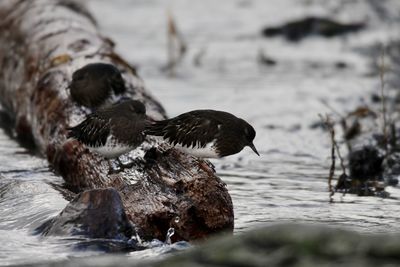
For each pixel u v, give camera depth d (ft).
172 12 93.91
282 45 81.61
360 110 54.29
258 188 44.16
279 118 58.18
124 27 87.92
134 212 34.83
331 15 88.28
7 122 57.06
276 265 24.75
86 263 30.76
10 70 55.77
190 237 34.58
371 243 24.67
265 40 83.30
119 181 37.01
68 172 43.06
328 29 82.94
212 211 34.91
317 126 56.24
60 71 48.52
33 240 33.83
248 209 40.29
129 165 37.55
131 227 33.81
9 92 56.03
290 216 39.14
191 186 35.22
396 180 45.70
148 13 93.61
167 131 36.29
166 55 77.51
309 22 83.61
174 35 74.59
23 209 36.96
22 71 53.62
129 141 36.60
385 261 24.07
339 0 91.81
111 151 37.01
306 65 74.49
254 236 25.84
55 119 45.88
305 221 38.32
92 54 49.67
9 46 56.75
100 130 36.91
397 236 25.05
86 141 37.76
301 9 92.17
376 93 63.21
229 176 46.57
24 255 32.22
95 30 55.16
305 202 41.55
